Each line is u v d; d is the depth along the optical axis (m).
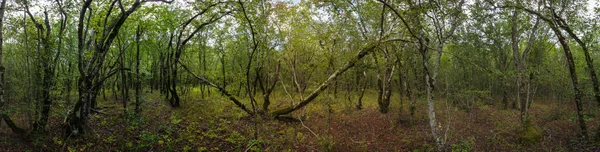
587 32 9.96
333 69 13.27
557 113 15.12
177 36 16.19
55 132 10.00
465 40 14.77
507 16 10.80
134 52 15.33
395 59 15.05
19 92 9.68
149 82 17.84
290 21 14.85
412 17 9.80
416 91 14.70
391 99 20.16
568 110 16.00
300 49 16.20
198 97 18.56
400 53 14.31
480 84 20.61
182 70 17.50
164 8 12.49
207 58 21.72
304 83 16.50
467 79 18.53
